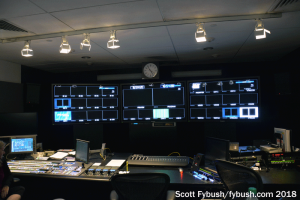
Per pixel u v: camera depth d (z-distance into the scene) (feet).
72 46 11.14
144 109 14.82
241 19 7.95
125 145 17.78
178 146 16.87
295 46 11.92
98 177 8.99
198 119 14.28
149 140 15.05
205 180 8.37
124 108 14.98
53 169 9.94
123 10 7.19
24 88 15.15
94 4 6.70
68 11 7.13
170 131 14.82
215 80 13.87
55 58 13.70
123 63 15.66
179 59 14.74
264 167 9.47
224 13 7.69
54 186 11.56
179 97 14.51
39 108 16.75
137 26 8.45
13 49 11.29
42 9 6.93
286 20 8.30
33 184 11.74
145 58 14.25
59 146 18.03
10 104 14.11
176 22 8.20
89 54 12.87
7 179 9.02
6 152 11.91
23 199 11.63
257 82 13.15
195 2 6.79
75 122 14.67
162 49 12.12
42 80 17.43
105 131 17.98
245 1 6.80
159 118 14.71
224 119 13.82
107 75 17.02
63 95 14.53
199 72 15.69
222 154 9.62
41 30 8.79
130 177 6.34
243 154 9.82
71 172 9.51
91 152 12.26
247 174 6.22
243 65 15.97
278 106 14.55
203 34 8.14
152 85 14.71
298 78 12.14
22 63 14.89
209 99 14.03
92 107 14.84
